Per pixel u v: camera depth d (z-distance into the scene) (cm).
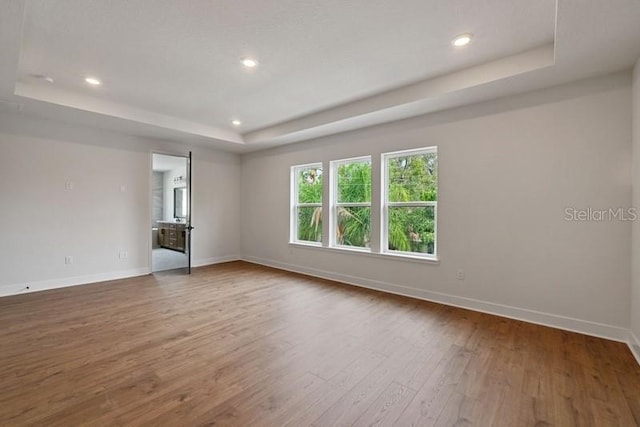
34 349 250
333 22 230
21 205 411
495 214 337
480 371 221
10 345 256
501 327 302
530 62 268
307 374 216
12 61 257
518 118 321
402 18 224
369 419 171
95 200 477
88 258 471
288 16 222
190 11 216
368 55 279
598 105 278
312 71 312
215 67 303
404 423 168
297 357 241
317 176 542
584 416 174
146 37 250
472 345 263
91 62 293
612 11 187
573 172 291
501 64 283
